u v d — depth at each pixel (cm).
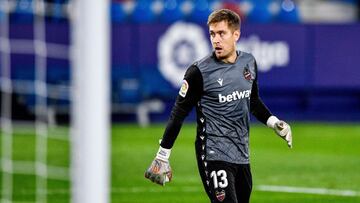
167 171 2128
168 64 5666
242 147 2152
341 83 5891
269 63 5800
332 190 3562
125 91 5628
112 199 3341
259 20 6147
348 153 4638
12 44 5388
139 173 3928
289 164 4247
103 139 1455
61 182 3666
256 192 3509
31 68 5388
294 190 3559
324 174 3966
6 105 5388
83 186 1459
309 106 5906
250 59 2162
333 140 5128
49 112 5253
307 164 4253
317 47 5850
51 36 5384
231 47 2111
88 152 1449
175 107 2130
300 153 4622
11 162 4212
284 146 4866
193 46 5666
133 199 3347
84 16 1421
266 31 5778
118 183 3675
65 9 5288
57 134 5131
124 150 4609
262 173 3988
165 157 2127
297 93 5878
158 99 5697
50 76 5356
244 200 2205
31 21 5453
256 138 5150
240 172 2156
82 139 1449
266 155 4528
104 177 1467
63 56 5362
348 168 4153
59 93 5306
